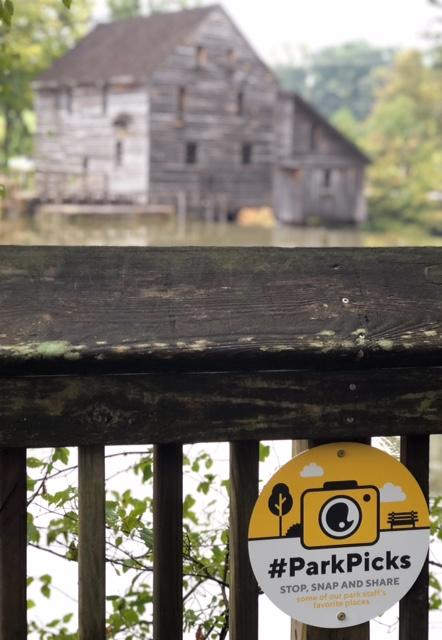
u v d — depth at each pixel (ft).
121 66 137.39
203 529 8.53
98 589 4.88
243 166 145.28
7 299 4.72
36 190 142.00
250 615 5.16
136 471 7.97
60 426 4.71
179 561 5.02
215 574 7.80
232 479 5.09
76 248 4.92
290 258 5.10
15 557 4.80
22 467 4.78
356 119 428.97
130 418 4.77
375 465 5.15
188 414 4.83
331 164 155.94
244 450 5.05
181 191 138.00
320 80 441.27
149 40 140.56
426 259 5.21
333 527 5.14
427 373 5.06
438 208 219.41
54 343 4.63
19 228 115.34
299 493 5.10
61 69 145.07
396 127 230.89
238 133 144.15
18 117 159.94
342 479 5.13
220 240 114.52
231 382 4.86
